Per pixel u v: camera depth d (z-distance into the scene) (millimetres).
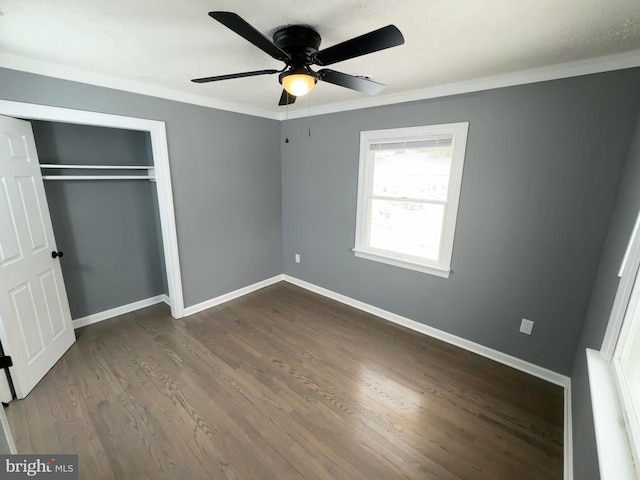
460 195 2506
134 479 1523
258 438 1769
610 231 1838
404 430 1838
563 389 2195
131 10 1316
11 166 2035
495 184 2318
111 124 2396
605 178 1873
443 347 2723
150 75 2254
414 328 3023
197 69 2115
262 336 2871
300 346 2715
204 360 2484
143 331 2924
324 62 1448
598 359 1427
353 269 3451
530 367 2363
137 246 3311
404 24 1422
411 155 2811
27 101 2004
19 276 2057
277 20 1393
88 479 1520
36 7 1284
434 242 2830
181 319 3180
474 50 1716
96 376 2264
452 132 2457
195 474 1555
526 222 2221
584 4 1231
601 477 910
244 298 3742
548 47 1652
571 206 2020
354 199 3275
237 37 1584
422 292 2910
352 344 2758
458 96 2383
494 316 2494
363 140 3053
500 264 2395
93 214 2951
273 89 2641
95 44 1685
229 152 3328
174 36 1577
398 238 3059
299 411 1973
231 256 3605
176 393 2107
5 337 1910
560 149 2008
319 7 1283
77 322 2951
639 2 1203
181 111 2838
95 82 2266
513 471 1595
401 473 1577
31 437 1738
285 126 3770
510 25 1422
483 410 2000
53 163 2645
